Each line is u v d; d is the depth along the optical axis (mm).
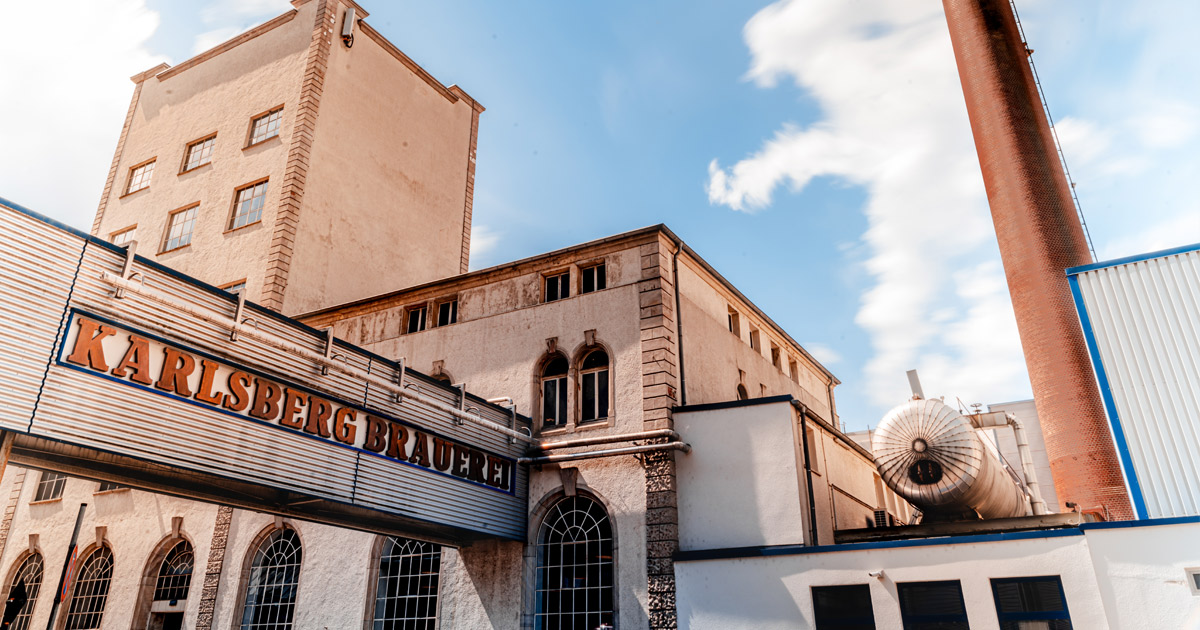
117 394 10984
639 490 17531
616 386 18797
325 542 20453
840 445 21656
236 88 30828
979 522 17359
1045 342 25594
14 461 10961
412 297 23219
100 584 23359
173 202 29984
